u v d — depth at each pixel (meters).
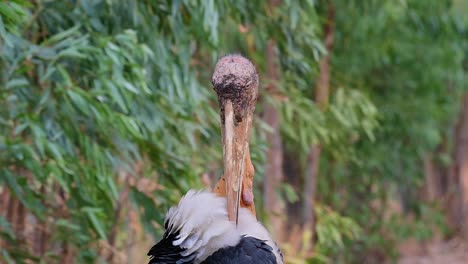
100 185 9.62
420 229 20.95
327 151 17.70
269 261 5.84
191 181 10.37
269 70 13.41
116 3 9.84
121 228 12.22
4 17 8.30
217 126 10.94
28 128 9.58
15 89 9.30
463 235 26.62
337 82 16.94
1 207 11.12
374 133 19.38
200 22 10.00
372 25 16.61
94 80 9.32
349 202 20.31
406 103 19.69
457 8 19.75
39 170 9.21
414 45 18.75
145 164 10.97
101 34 9.61
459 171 27.16
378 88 19.62
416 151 20.27
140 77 9.09
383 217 21.03
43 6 9.72
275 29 11.59
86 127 9.88
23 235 11.20
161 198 10.62
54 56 9.07
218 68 6.32
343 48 17.56
